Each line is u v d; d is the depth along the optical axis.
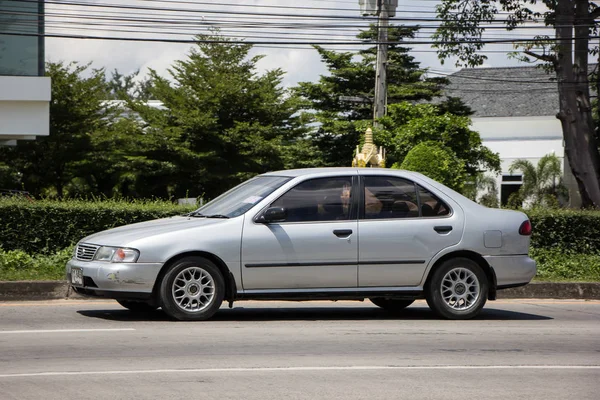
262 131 103.44
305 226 21.91
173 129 98.94
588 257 34.50
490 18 63.69
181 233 21.20
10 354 16.88
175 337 19.05
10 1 51.50
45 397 13.26
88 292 21.33
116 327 20.38
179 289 21.25
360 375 15.41
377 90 54.97
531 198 114.06
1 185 92.38
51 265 29.48
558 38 59.44
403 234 22.53
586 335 21.17
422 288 22.88
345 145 112.00
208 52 105.44
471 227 23.14
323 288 22.08
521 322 23.34
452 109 114.69
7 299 25.97
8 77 51.59
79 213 31.17
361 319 23.09
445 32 63.50
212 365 16.02
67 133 93.81
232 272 21.36
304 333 20.11
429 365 16.56
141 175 100.62
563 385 15.06
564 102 63.19
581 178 63.31
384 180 22.89
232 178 100.44
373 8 54.78
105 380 14.55
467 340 19.81
